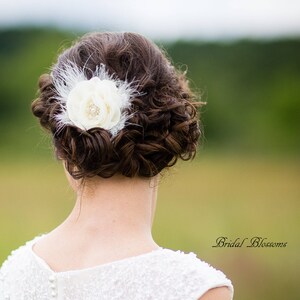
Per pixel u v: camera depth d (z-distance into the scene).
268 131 19.70
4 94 20.09
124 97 2.11
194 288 2.03
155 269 2.06
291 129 19.67
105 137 2.07
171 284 2.04
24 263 2.24
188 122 2.16
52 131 2.21
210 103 19.66
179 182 15.30
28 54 20.94
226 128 19.70
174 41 19.97
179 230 11.33
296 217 12.57
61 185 14.67
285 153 19.47
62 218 12.30
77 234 2.18
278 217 12.64
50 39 21.28
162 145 2.11
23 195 14.00
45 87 2.28
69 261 2.16
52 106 2.21
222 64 19.88
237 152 19.44
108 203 2.15
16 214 12.41
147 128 2.11
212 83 19.75
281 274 9.80
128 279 2.06
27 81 20.47
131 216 2.15
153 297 2.03
